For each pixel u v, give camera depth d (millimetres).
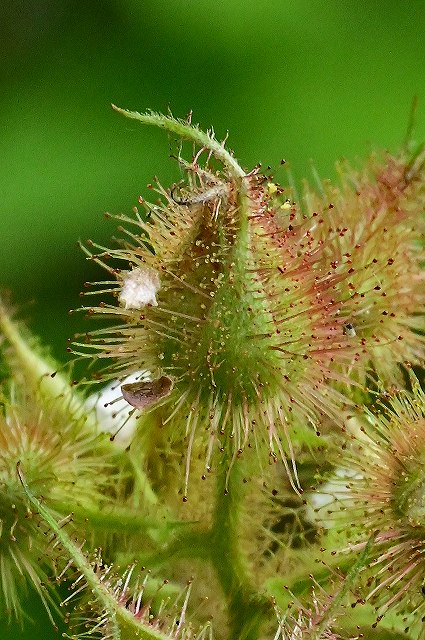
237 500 135
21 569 136
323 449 137
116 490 137
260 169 134
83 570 129
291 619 132
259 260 133
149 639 128
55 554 135
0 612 138
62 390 140
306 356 134
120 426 139
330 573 134
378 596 133
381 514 135
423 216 142
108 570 131
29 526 135
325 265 135
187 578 135
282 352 134
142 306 133
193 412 134
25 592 137
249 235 133
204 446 135
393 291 140
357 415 137
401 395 138
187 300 134
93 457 137
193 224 134
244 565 135
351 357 136
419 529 134
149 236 135
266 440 134
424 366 140
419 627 133
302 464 137
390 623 133
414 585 133
